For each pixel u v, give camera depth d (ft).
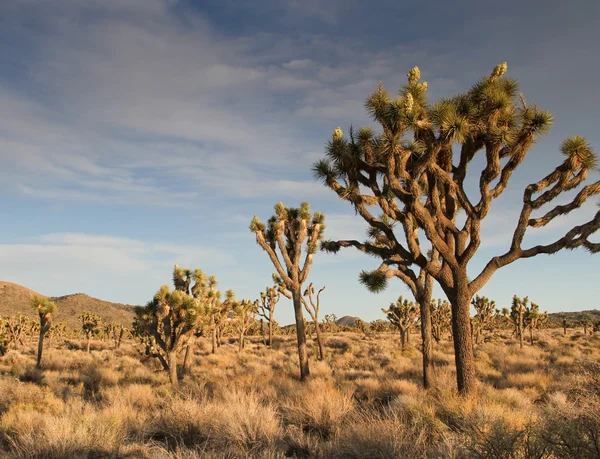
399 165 31.99
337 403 27.12
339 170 35.86
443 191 36.88
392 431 18.85
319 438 22.86
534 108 31.07
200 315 49.98
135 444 23.11
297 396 34.01
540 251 32.42
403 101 30.48
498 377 51.70
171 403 30.58
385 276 39.40
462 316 32.78
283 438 23.15
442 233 35.32
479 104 31.96
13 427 26.84
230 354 99.45
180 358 84.23
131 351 111.96
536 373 49.24
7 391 39.42
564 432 13.15
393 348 103.65
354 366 72.18
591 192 31.53
